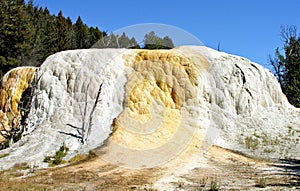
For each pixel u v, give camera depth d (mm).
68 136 18312
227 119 20875
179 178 12828
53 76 22125
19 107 22031
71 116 19859
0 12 35844
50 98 21344
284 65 38625
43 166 15156
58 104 21000
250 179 12438
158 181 12414
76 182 12367
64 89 21375
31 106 21703
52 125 19562
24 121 20984
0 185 11523
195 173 13562
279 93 24266
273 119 22141
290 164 15352
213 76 21359
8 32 35906
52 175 13461
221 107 21078
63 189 11250
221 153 16875
